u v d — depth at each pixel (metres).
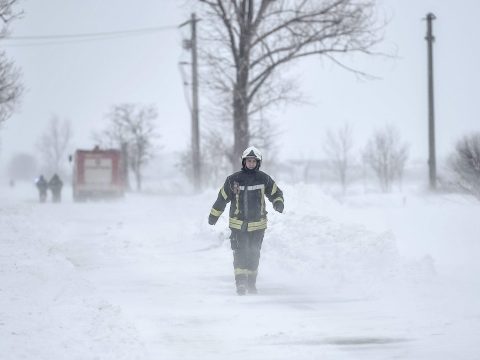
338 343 14.31
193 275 25.20
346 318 16.92
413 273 21.11
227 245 32.22
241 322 16.59
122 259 29.91
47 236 38.31
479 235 29.27
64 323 14.88
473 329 15.09
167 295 20.81
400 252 26.03
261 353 13.51
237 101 66.19
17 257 26.12
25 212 54.59
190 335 15.16
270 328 15.86
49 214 59.59
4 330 13.99
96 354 12.76
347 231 25.77
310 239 26.03
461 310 17.03
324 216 27.56
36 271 22.61
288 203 30.67
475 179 45.91
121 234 40.31
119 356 12.76
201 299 20.05
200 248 32.94
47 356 12.40
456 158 47.88
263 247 27.62
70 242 36.41
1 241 31.09
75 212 64.75
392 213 36.50
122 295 20.75
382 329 15.52
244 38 64.44
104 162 97.69
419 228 31.16
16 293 18.33
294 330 15.59
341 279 22.27
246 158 21.77
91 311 16.16
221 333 15.37
